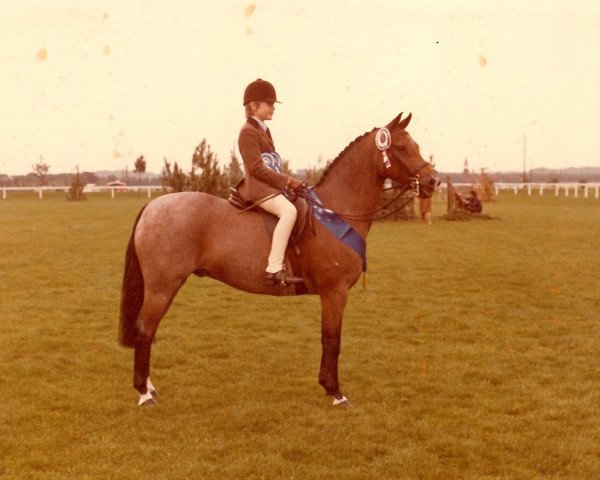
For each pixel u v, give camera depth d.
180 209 5.59
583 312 9.38
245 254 5.60
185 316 9.18
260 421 5.29
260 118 5.78
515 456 4.66
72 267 13.41
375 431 5.10
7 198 45.56
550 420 5.36
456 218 24.83
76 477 4.24
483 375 6.52
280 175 5.55
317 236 5.62
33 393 5.84
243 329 8.46
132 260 5.68
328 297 5.71
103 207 33.47
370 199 5.86
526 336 8.09
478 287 11.18
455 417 5.41
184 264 5.55
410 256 14.96
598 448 4.77
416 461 4.54
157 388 6.13
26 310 9.34
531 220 24.66
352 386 6.22
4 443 4.76
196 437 4.96
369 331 8.34
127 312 5.67
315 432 5.08
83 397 5.80
